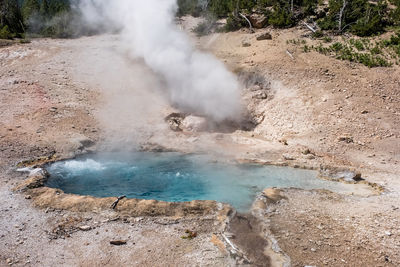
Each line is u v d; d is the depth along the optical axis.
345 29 19.30
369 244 5.26
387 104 12.28
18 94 12.91
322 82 13.59
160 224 5.68
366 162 9.20
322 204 6.69
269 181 8.02
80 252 4.88
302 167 8.88
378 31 18.36
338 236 5.48
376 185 7.68
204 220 5.86
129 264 4.65
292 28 20.38
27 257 4.74
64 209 6.07
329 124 11.43
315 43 17.78
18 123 10.75
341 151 9.95
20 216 5.80
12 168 8.01
